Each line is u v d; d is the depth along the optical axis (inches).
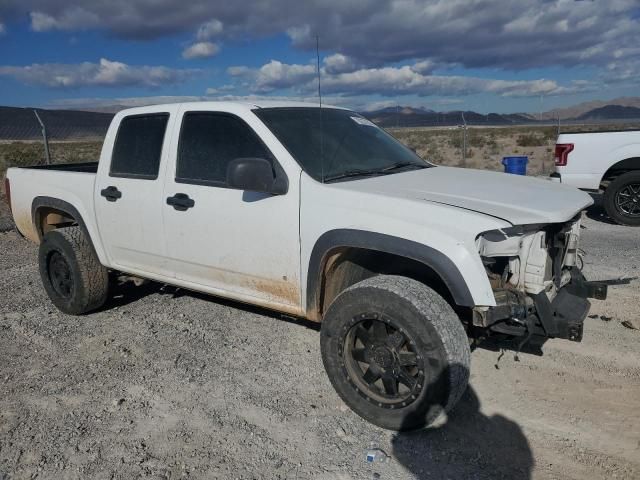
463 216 121.5
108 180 191.0
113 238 193.0
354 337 133.7
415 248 122.6
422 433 129.3
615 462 116.6
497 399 142.6
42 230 229.1
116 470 118.8
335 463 119.0
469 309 141.3
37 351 181.8
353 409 134.6
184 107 173.8
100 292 208.2
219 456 122.6
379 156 172.4
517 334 127.9
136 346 182.5
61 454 125.0
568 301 139.3
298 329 192.1
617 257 271.4
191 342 183.9
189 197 165.8
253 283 157.8
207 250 164.9
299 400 145.3
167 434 131.6
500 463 117.6
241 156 156.9
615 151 350.9
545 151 1147.9
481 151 1219.9
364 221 130.9
